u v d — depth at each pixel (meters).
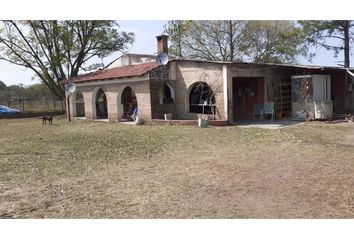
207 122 15.56
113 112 20.66
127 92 22.94
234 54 34.69
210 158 8.62
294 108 17.44
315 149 9.23
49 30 29.03
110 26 31.86
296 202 5.29
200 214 4.96
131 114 21.12
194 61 17.77
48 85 30.17
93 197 5.86
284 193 5.72
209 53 35.41
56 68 29.27
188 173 7.23
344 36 24.95
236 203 5.34
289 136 11.52
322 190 5.79
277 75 18.67
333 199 5.36
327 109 16.47
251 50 34.91
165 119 17.83
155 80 18.20
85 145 11.46
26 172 7.79
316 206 5.10
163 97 19.28
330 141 10.51
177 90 19.09
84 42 30.80
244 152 9.22
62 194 6.08
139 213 5.08
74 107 25.02
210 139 11.66
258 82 18.17
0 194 6.15
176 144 10.91
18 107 32.78
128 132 14.58
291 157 8.34
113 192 6.11
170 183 6.54
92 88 22.25
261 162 7.97
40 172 7.75
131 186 6.44
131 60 26.41
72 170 7.87
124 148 10.53
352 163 7.54
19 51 29.03
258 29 34.22
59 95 30.28
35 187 6.57
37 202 5.70
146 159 8.82
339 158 8.06
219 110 16.62
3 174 7.63
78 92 26.56
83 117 24.59
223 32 34.44
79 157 9.37
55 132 15.92
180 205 5.34
